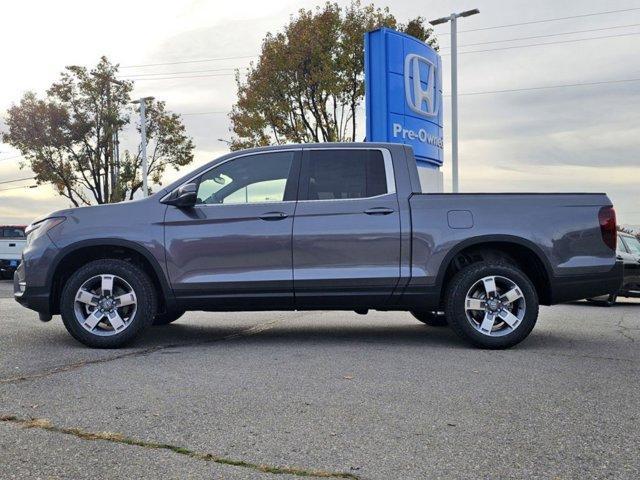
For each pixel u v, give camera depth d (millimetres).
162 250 6035
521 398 4207
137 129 32156
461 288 6023
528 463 3078
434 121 17281
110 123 30344
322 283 6043
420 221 6094
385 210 6105
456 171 20672
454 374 4898
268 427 3580
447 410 3926
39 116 29969
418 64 16516
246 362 5336
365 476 2920
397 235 6074
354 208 6113
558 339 6855
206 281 6035
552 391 4391
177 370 5000
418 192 6230
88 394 4250
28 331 7152
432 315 7879
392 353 5797
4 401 4074
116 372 4918
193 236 6051
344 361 5395
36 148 30359
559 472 2971
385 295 6105
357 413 3852
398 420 3721
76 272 5984
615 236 6246
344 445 3305
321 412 3869
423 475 2932
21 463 3055
